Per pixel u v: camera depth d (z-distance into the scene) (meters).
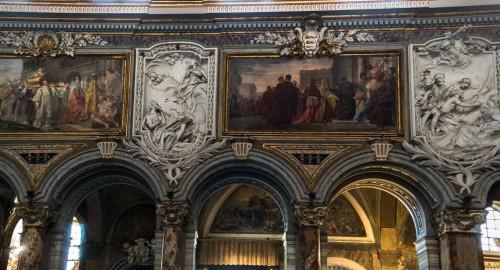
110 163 23.83
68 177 23.77
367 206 31.58
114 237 31.17
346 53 24.62
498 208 31.73
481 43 24.28
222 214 31.78
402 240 31.06
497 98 23.73
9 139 24.06
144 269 31.42
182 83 24.55
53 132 24.12
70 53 24.88
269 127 24.00
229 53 24.81
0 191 29.97
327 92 24.33
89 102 24.45
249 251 31.48
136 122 24.16
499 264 34.31
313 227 22.89
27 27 25.19
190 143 23.91
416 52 24.36
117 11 25.02
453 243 22.50
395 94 24.09
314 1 24.86
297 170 23.42
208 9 25.02
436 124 23.59
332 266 31.45
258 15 25.00
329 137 23.75
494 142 23.31
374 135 23.69
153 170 23.61
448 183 22.98
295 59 24.77
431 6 24.42
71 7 25.06
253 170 23.91
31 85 24.72
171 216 23.12
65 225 24.28
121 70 24.75
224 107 24.25
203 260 31.28
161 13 25.03
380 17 24.69
